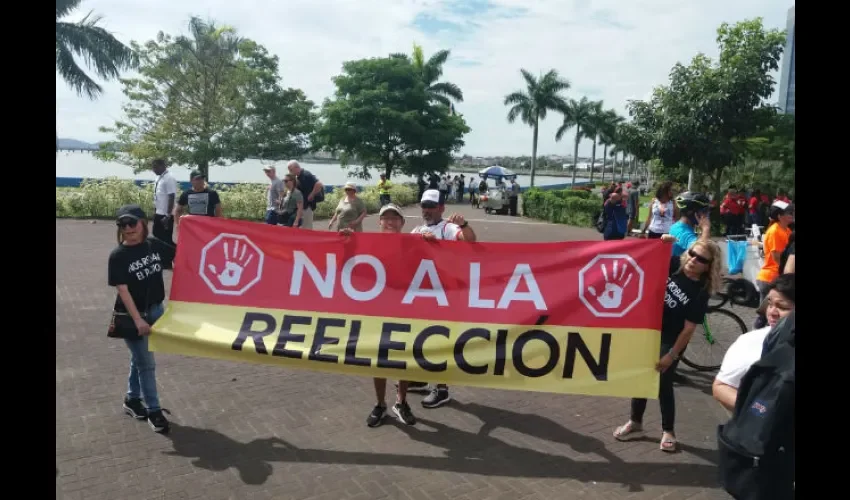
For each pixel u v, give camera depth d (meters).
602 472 4.30
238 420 5.04
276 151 33.75
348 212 9.56
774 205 6.80
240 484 4.04
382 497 3.93
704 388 6.00
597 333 4.47
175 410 5.19
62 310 8.23
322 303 4.86
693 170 23.28
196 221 5.04
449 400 5.55
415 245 4.81
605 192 22.23
